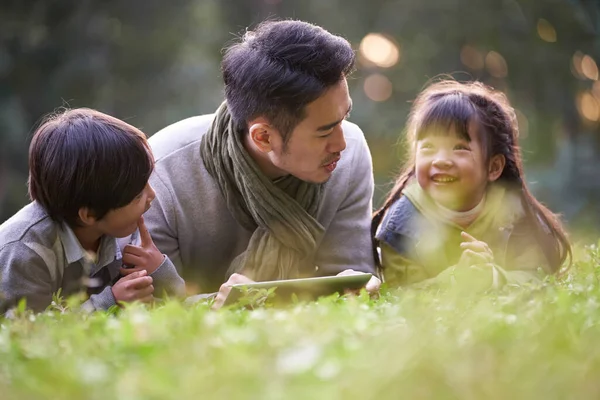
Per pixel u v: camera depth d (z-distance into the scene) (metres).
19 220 7.00
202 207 7.59
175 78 32.81
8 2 32.34
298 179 7.40
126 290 6.84
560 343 4.11
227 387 3.46
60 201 6.90
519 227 7.92
